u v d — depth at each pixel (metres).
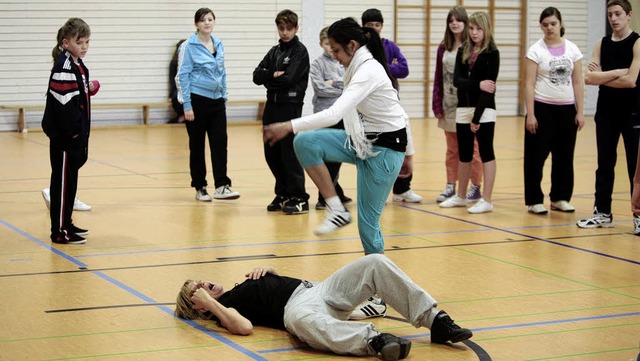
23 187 9.30
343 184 9.66
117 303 4.81
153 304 4.80
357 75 4.42
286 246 6.41
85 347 4.02
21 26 15.99
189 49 8.27
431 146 13.88
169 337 4.19
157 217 7.60
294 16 7.84
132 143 14.11
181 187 9.48
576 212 7.96
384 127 4.55
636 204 5.76
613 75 6.81
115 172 10.68
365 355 3.93
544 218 7.64
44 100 16.27
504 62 19.81
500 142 14.62
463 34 8.27
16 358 3.85
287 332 4.30
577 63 7.65
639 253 6.23
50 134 6.26
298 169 7.83
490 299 4.96
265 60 8.03
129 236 6.74
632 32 6.89
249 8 17.66
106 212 7.84
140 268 5.66
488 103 7.73
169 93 17.20
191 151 8.51
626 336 4.26
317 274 5.52
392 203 8.50
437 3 19.03
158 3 16.92
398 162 4.60
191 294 4.42
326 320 3.96
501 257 6.07
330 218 4.44
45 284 5.23
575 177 10.43
